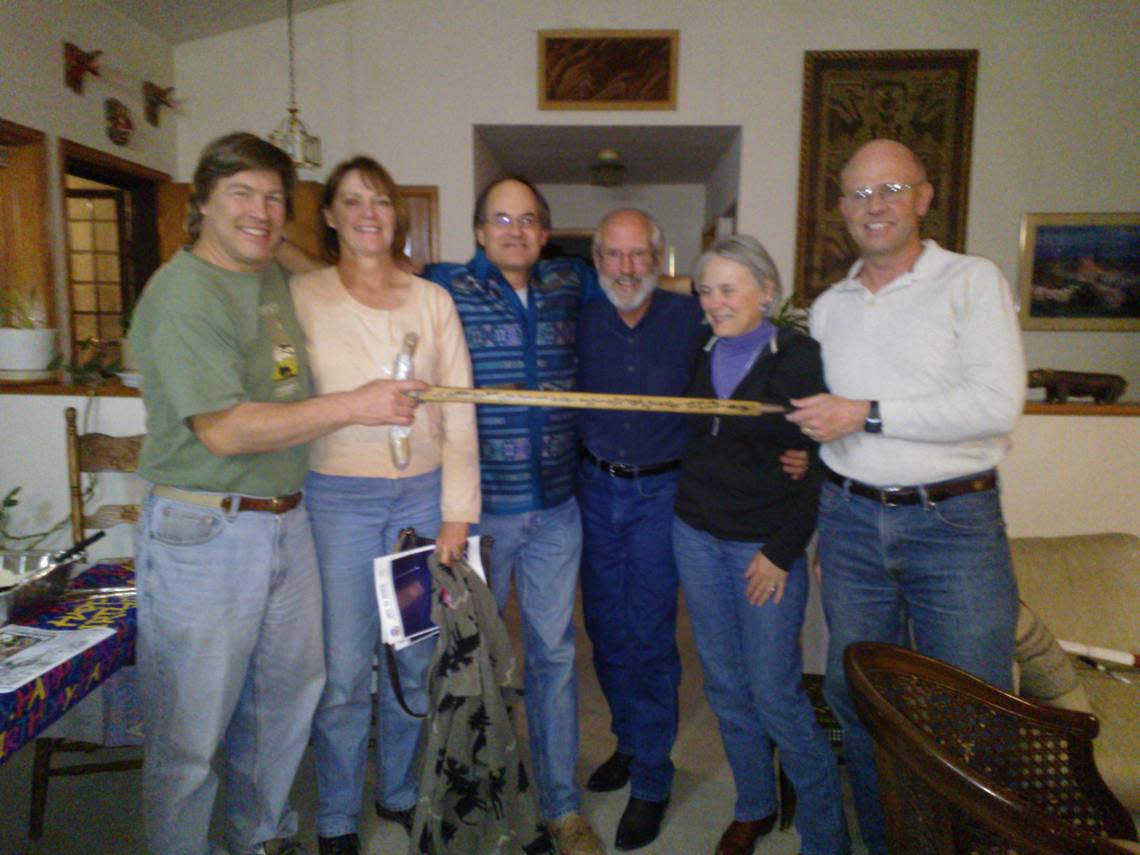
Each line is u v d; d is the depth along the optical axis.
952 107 4.51
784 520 1.61
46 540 2.47
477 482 1.66
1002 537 1.50
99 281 4.52
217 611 1.42
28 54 3.28
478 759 1.58
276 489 1.47
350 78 4.57
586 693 2.69
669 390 1.78
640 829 1.91
